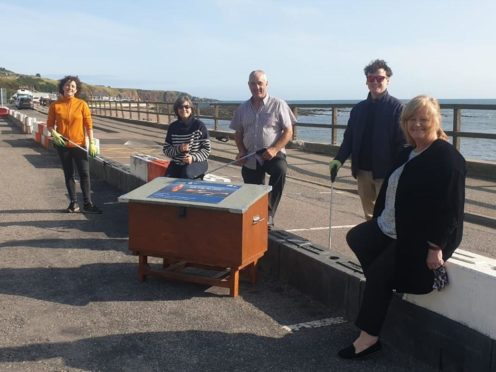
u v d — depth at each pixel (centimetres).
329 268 452
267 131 588
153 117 3391
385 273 355
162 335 405
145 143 1789
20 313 444
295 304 465
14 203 865
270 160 591
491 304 320
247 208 460
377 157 494
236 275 475
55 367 357
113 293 489
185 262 543
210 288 501
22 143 1838
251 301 471
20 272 543
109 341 395
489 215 744
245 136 602
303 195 923
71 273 541
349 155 543
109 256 595
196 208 473
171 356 373
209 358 371
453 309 342
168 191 504
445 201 327
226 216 465
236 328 417
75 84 773
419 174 335
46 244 639
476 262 344
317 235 650
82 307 457
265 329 416
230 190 497
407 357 370
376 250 378
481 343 324
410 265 342
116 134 2209
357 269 440
